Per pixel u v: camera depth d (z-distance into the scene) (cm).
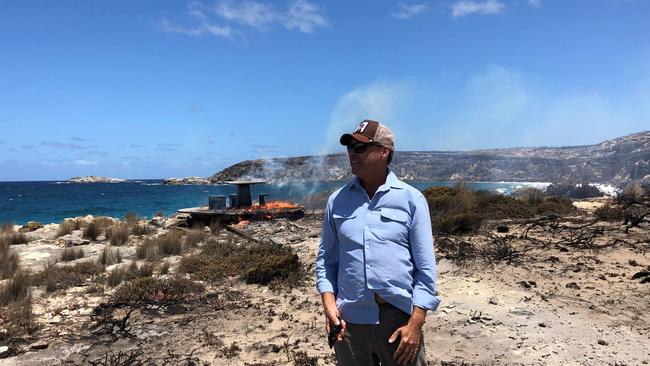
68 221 1766
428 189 1680
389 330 251
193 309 656
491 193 1686
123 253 1139
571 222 1244
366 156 261
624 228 1132
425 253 253
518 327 514
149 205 4288
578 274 724
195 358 484
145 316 624
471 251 877
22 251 1163
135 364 470
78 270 880
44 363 477
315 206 2233
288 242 1211
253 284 792
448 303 607
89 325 590
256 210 1770
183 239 1278
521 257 843
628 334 485
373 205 262
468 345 482
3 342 529
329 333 260
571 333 492
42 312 641
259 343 522
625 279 687
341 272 264
